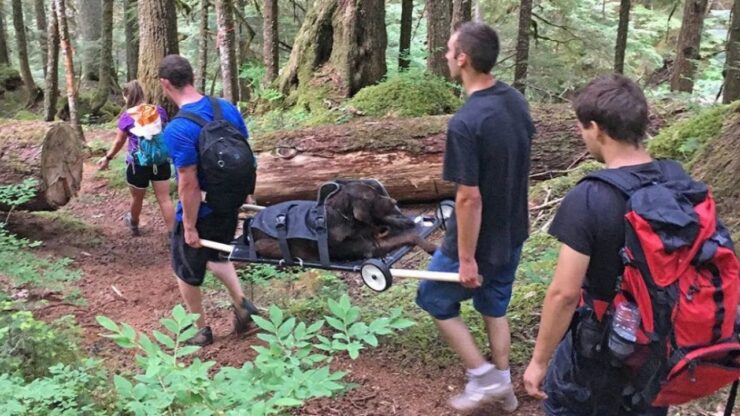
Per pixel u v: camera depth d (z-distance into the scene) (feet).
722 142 16.37
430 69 35.68
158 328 16.05
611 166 7.50
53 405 9.84
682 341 6.77
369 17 33.83
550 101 37.93
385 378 12.59
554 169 24.45
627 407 7.55
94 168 32.63
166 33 33.73
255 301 16.87
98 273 20.40
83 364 11.53
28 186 20.95
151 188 29.12
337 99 33.83
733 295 6.77
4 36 65.51
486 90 10.26
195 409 8.61
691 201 6.97
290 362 9.11
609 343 7.17
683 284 6.69
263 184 23.88
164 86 13.64
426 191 24.06
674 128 21.06
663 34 59.21
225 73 31.40
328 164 23.90
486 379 11.30
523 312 14.33
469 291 11.06
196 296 14.61
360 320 14.62
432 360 13.12
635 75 52.49
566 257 7.26
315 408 11.57
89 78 62.23
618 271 7.17
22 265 17.66
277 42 39.99
